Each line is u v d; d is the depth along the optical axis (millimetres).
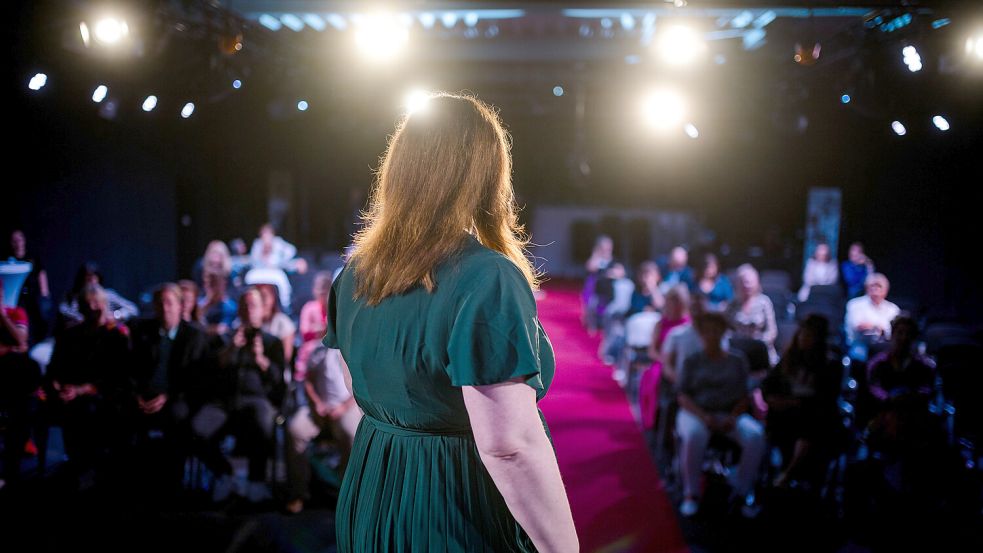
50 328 5836
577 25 6996
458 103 880
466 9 5184
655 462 4398
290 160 11797
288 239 11953
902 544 3355
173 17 5172
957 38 5012
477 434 762
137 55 4914
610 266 8203
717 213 13617
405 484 835
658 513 3664
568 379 6492
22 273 4809
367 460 896
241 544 3207
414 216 833
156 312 3812
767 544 3344
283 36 6871
